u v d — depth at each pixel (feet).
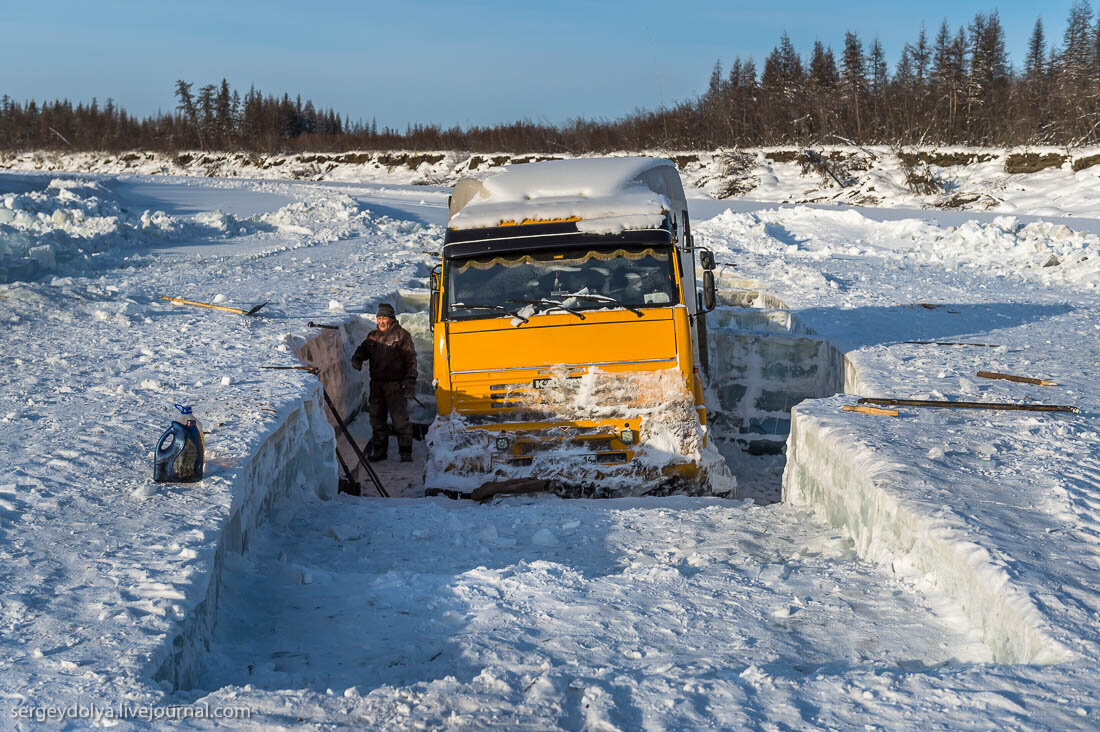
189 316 46.16
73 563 15.52
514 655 13.67
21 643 12.60
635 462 30.04
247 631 15.80
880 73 281.95
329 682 13.37
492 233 31.78
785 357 43.39
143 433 24.11
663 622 15.56
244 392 28.84
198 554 15.94
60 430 24.35
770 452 43.16
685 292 36.99
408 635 15.24
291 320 45.37
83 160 398.42
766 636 14.87
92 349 37.27
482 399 30.76
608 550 21.01
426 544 21.76
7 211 86.94
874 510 19.44
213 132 421.18
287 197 171.83
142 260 75.51
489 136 311.06
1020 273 73.56
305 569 18.29
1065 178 174.09
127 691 11.36
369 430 44.65
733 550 20.47
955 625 15.07
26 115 454.40
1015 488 19.21
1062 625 12.72
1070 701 11.07
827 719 11.13
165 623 13.30
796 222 111.55
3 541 16.42
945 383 31.22
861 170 205.77
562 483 29.91
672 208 36.42
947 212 140.26
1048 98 237.66
